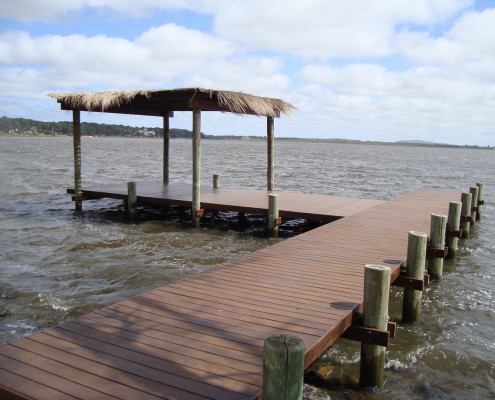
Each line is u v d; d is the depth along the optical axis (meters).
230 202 11.39
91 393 2.80
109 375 3.02
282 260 6.18
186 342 3.55
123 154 56.66
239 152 79.75
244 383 2.94
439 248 7.35
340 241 7.43
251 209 10.67
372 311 4.14
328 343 3.78
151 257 8.68
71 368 3.11
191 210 11.20
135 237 10.27
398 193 20.94
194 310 4.25
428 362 4.95
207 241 10.04
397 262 6.08
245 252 9.19
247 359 3.28
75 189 13.06
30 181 21.83
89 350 3.39
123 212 13.40
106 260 8.41
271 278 5.33
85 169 31.00
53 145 84.69
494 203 18.08
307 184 24.12
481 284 7.77
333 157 64.62
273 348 2.58
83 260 8.38
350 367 4.72
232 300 4.54
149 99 10.92
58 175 25.55
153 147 95.56
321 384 4.39
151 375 3.03
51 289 6.82
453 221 9.12
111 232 10.73
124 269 7.89
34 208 13.97
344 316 4.12
